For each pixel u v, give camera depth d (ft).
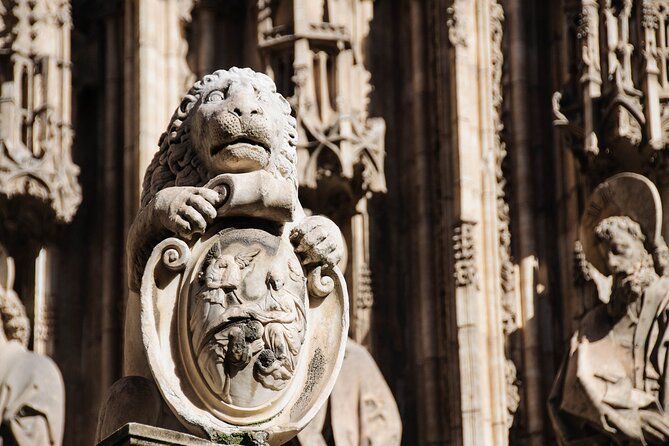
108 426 25.20
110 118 52.47
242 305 24.00
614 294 45.01
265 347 23.95
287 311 24.21
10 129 49.57
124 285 50.47
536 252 49.39
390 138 51.31
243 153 25.39
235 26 53.31
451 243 48.55
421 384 48.52
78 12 53.52
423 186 50.11
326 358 24.73
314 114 49.55
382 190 49.83
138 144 50.85
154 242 25.00
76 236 51.55
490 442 46.75
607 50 48.55
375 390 45.85
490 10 51.08
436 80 50.70
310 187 48.80
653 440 43.60
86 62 53.11
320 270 24.97
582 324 45.57
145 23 51.88
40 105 50.14
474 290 47.83
